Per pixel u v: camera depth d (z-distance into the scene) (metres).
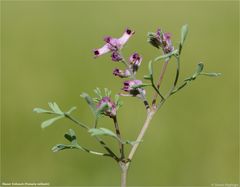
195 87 11.57
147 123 3.87
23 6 13.89
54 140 10.20
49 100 11.43
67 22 13.59
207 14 13.93
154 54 11.93
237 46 12.92
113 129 10.56
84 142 10.03
